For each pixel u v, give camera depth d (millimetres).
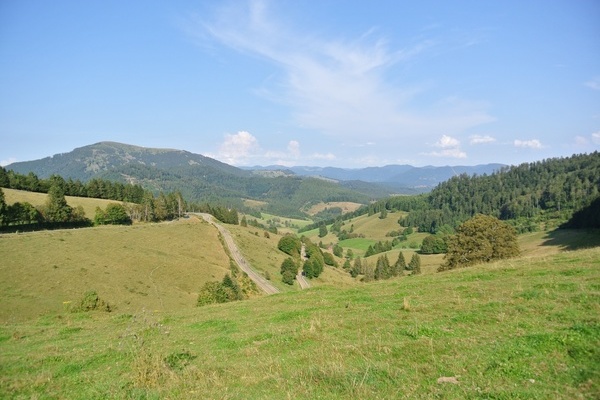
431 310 17578
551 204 164375
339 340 14844
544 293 16766
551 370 9625
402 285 26625
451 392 8914
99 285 62500
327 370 10930
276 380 10961
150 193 153625
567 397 8258
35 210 95125
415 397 8922
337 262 159125
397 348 12492
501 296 17797
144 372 12047
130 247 87562
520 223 155375
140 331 19688
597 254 25812
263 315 23000
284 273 109375
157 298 66250
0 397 11625
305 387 10141
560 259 26156
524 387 8859
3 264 58969
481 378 9602
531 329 12797
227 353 15406
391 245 188625
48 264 63844
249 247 132750
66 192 142625
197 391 10656
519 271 23938
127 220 125375
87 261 70750
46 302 51625
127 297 62312
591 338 10930
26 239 75188
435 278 27297
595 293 15695
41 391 12148
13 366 15344
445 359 11180
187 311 29828
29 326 26625
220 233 135000
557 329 12305
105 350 16906
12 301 49312
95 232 92938
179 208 166000
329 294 27406
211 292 54188
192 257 98125
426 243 154375
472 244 49750
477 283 22281
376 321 16844
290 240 153250
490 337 12523
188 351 15961
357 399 9078
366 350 12797
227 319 23203
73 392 11812
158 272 78438
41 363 15625
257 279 101000
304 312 21562
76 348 18500
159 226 118812
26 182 129500
